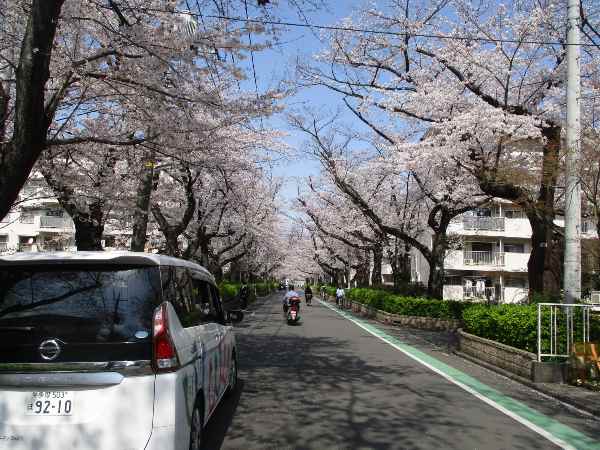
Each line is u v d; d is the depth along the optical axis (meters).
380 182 25.42
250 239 32.72
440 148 13.91
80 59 8.19
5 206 6.16
